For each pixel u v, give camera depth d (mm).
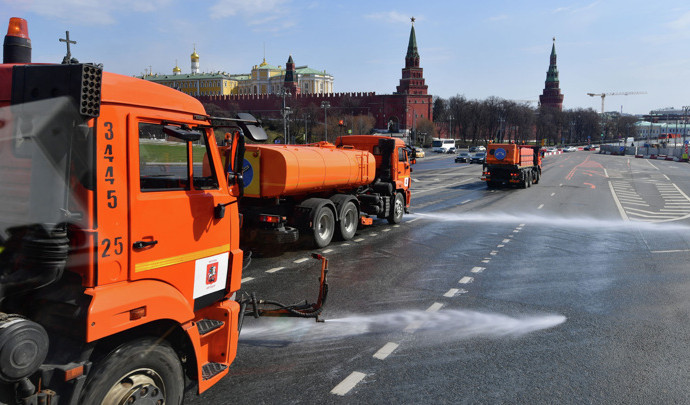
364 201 13656
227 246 4195
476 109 140250
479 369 5266
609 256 11164
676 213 18984
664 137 164500
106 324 2994
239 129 4113
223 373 4086
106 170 3045
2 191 2912
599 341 6125
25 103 2904
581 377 5125
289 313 5496
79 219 2941
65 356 2977
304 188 10648
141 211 3287
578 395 4738
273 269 9289
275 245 11422
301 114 112000
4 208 2891
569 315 7105
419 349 5770
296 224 10844
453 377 5059
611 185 32000
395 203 15055
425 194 25844
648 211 19547
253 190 10156
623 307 7508
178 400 3553
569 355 5680
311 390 4695
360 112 123438
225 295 4262
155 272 3443
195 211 3783
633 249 12000
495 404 4535
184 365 3820
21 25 3627
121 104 3158
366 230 14039
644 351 5828
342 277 8906
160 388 3404
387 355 5574
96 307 2934
